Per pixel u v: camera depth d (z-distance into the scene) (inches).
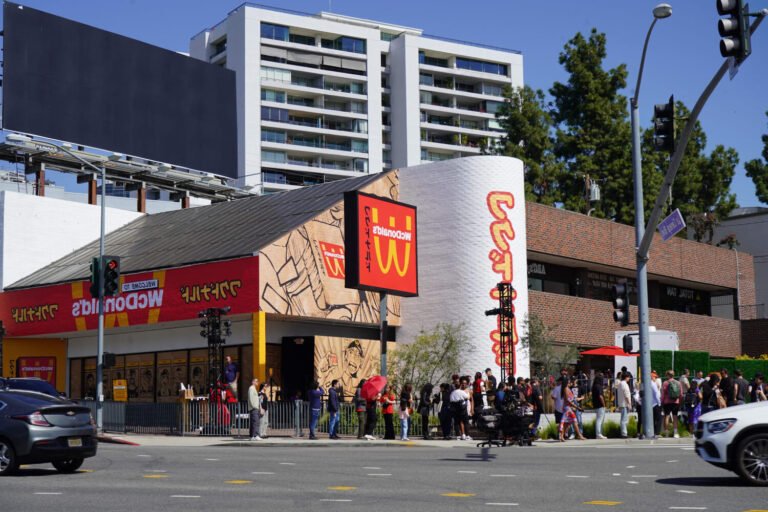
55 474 659.4
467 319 1540.4
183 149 2123.5
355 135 4618.6
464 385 1144.8
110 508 471.8
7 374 1683.1
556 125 2748.5
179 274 1446.9
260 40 4424.2
